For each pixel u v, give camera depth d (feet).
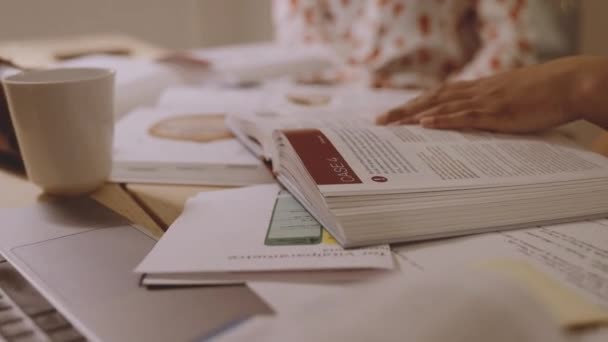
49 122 1.54
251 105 2.55
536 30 3.50
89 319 1.00
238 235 1.30
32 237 1.38
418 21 3.65
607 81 1.82
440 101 2.03
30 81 1.65
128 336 0.95
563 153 1.67
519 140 1.79
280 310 1.00
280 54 3.71
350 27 4.03
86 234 1.39
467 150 1.64
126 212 1.55
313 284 1.10
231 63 3.35
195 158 1.86
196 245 1.24
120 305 1.05
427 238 1.26
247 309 1.01
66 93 1.53
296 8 4.22
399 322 0.71
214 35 7.00
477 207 1.32
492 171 1.47
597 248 1.21
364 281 1.10
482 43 3.76
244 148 1.97
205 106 2.58
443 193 1.33
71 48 4.09
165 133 2.15
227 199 1.54
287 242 1.25
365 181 1.33
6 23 5.47
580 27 4.11
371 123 2.01
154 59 3.38
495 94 1.95
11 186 1.77
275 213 1.43
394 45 3.67
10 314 1.02
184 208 1.49
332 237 1.27
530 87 1.91
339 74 3.70
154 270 1.13
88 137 1.61
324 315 0.82
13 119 1.58
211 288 1.09
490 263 1.03
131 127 2.23
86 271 1.19
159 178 1.80
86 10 5.88
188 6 6.59
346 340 0.71
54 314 1.02
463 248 1.23
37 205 1.59
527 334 0.72
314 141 1.56
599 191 1.43
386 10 3.68
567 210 1.37
